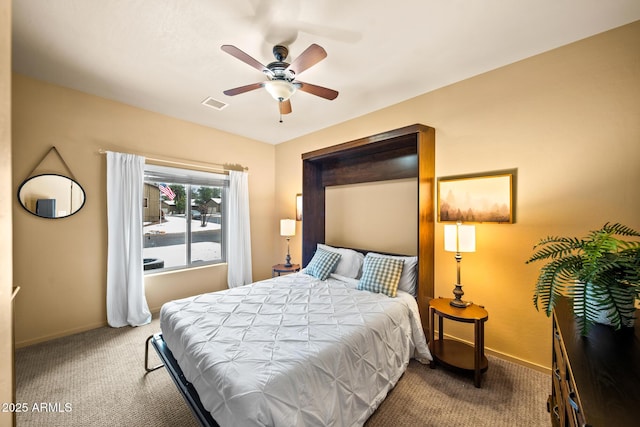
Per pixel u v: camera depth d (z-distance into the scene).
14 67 2.32
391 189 3.10
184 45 2.00
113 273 2.90
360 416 1.52
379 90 2.71
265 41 1.95
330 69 2.33
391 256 2.78
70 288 2.72
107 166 2.88
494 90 2.31
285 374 1.26
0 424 0.74
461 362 2.09
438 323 2.64
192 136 3.67
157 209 3.47
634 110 1.73
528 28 1.80
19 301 2.45
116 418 1.65
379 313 1.99
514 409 1.70
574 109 1.94
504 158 2.25
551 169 2.03
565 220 1.97
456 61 2.20
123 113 3.04
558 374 1.26
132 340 2.64
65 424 1.59
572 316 1.28
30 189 2.48
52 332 2.62
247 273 4.21
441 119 2.63
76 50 2.06
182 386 1.48
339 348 1.53
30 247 2.50
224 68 2.32
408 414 1.66
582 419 0.72
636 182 1.73
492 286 2.32
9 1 0.77
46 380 2.00
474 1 1.57
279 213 4.68
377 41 1.95
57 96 2.62
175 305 2.11
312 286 2.68
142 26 1.79
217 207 4.10
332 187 3.77
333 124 3.73
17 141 2.43
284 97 2.11
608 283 1.06
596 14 1.67
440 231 2.63
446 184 2.57
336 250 3.31
